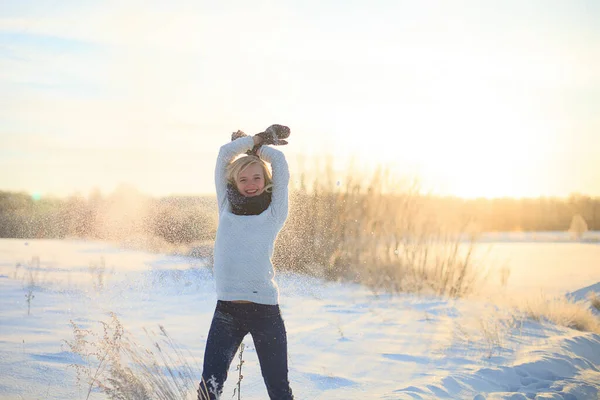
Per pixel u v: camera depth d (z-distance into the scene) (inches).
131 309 305.4
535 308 344.5
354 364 222.7
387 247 443.2
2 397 161.9
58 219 698.8
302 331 279.0
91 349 212.8
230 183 145.6
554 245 1114.1
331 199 466.3
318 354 236.1
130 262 490.6
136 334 246.2
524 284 507.2
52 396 165.2
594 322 346.6
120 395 154.2
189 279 408.2
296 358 228.4
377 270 429.4
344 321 307.3
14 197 753.6
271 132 150.2
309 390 188.4
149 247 565.9
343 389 190.7
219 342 141.0
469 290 427.2
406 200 463.8
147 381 162.1
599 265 699.4
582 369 240.5
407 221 454.3
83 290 348.8
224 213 144.5
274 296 141.7
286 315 321.1
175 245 572.7
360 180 471.5
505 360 235.5
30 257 520.7
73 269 444.8
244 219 141.4
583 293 463.5
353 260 443.5
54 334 236.2
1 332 236.7
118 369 154.9
